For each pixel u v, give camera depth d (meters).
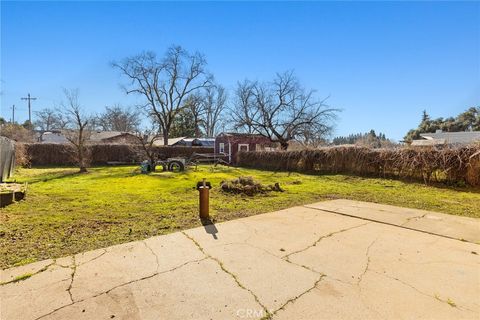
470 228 3.91
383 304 2.04
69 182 9.06
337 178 10.46
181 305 2.02
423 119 43.50
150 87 27.41
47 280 2.35
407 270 2.60
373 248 3.14
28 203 5.54
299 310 1.97
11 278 2.38
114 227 3.91
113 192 7.07
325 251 3.05
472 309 1.99
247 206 5.33
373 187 8.22
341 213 4.78
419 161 8.92
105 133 32.44
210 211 4.91
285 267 2.64
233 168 15.95
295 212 4.84
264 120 21.12
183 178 10.45
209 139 30.31
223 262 2.75
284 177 11.11
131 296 2.13
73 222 4.16
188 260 2.79
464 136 24.22
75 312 1.92
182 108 28.66
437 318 1.89
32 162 16.53
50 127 35.66
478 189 7.58
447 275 2.50
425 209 5.18
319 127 20.42
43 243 3.25
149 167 13.31
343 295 2.16
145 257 2.85
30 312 1.92
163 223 4.12
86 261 2.74
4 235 3.53
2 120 29.39
